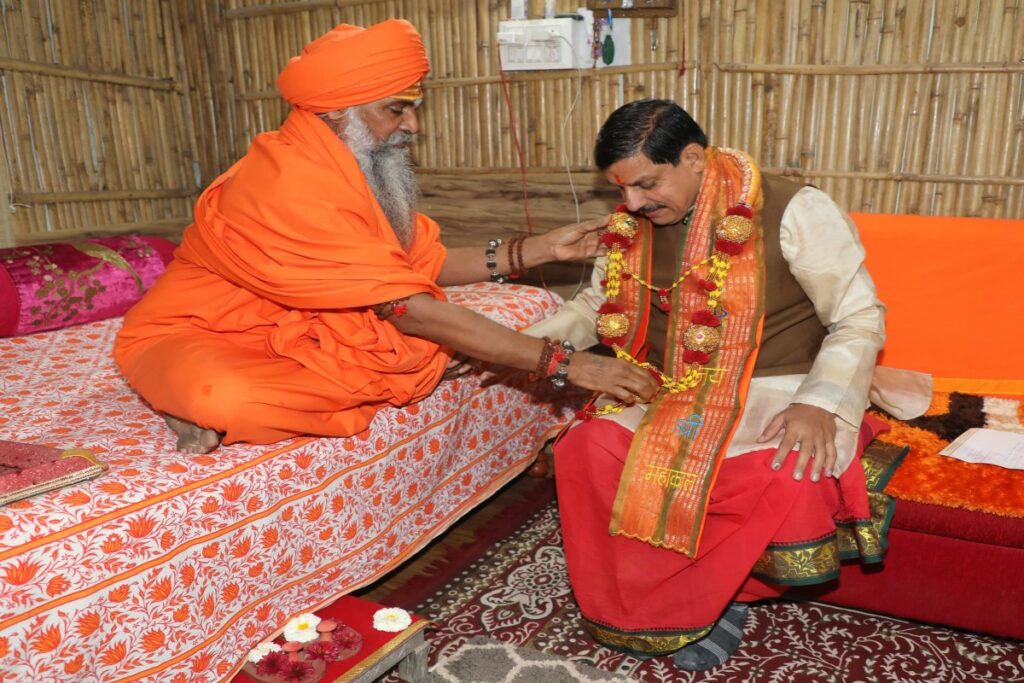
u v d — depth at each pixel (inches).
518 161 138.1
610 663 80.3
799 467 72.4
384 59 80.0
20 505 59.2
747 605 83.8
